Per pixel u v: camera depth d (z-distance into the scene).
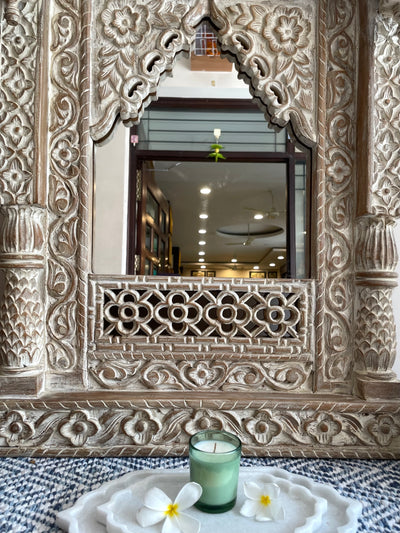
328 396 0.65
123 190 0.74
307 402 0.63
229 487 0.45
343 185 0.69
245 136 0.85
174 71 0.81
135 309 0.66
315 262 0.68
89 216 0.68
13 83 0.65
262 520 0.43
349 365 0.68
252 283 0.67
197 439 0.50
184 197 0.87
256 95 0.72
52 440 0.62
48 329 0.66
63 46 0.68
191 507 0.47
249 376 0.67
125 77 0.68
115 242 0.73
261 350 0.66
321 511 0.44
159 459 0.61
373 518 0.46
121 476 0.55
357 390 0.66
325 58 0.69
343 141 0.69
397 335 0.81
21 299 0.63
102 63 0.68
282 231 0.82
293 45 0.69
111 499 0.46
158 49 0.68
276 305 0.69
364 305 0.66
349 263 0.68
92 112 0.67
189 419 0.63
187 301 0.67
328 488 0.50
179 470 0.54
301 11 0.69
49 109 0.67
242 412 0.64
